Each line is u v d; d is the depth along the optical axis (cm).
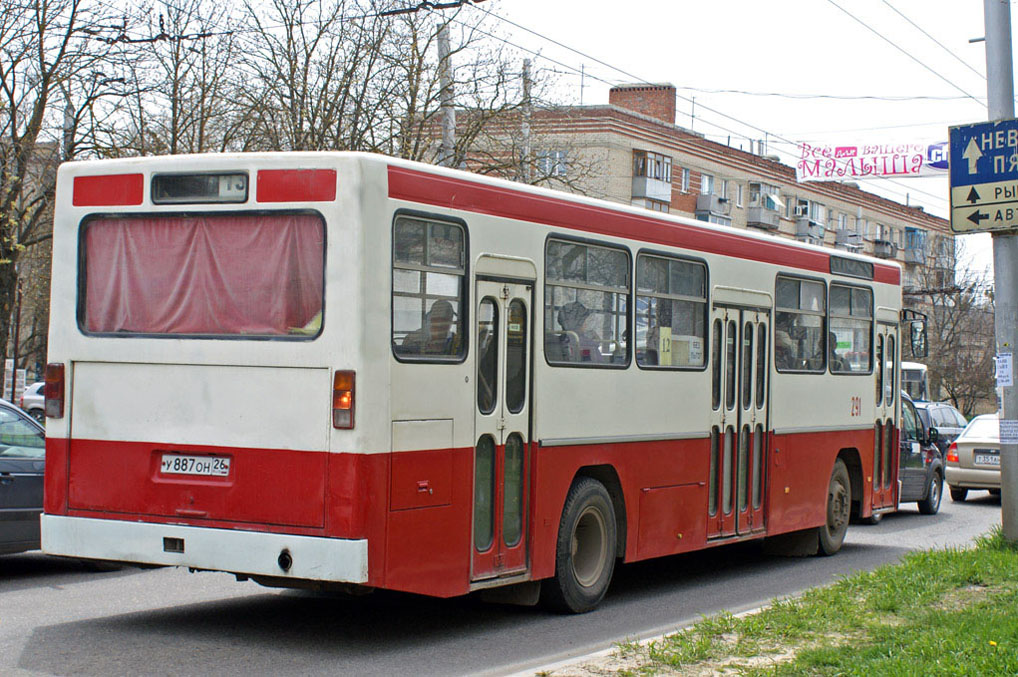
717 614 924
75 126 2391
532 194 891
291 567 734
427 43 2459
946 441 2570
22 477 1070
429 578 779
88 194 821
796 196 6431
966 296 6431
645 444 1022
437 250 797
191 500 773
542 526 895
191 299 788
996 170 1216
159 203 798
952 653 697
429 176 791
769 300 1220
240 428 761
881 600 890
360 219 739
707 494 1112
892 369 1515
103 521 795
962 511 2073
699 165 5647
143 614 900
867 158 2808
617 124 5072
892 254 7456
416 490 768
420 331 780
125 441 796
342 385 732
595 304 961
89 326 817
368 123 2464
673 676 667
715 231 1132
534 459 885
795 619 823
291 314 757
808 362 1302
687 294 1088
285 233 763
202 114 2434
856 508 1439
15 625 848
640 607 996
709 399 1116
